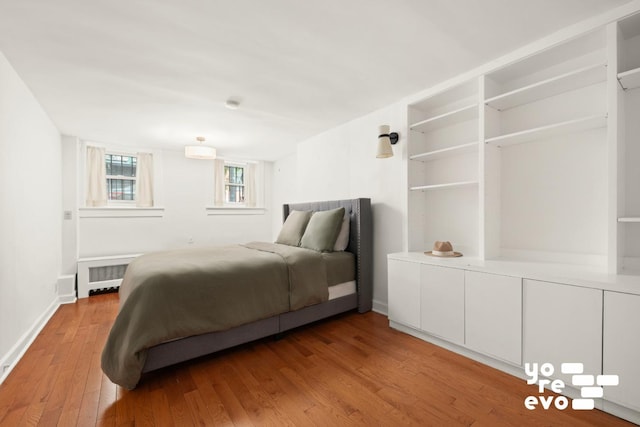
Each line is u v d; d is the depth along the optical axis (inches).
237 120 128.4
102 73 84.2
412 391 63.1
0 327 69.9
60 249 139.2
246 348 84.4
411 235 105.0
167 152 182.7
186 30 64.9
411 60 79.7
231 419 54.6
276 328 87.3
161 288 67.7
